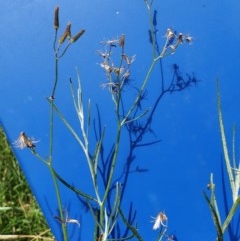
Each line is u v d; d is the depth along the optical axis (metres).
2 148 0.28
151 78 0.22
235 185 0.21
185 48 0.22
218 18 0.22
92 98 0.22
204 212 0.22
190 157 0.22
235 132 0.22
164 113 0.22
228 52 0.22
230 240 0.22
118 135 0.21
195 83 0.22
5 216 0.27
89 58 0.22
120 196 0.23
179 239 0.23
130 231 0.23
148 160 0.23
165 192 0.23
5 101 0.23
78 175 0.23
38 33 0.23
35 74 0.23
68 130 0.23
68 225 0.23
